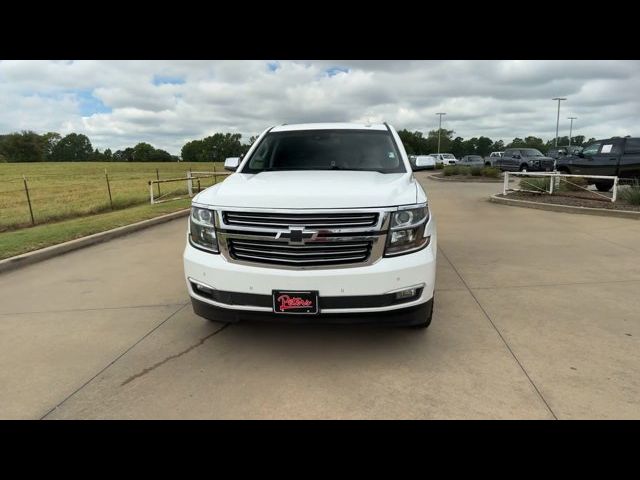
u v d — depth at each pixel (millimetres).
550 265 6145
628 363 3367
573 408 2803
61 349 3787
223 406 2900
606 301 4707
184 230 9719
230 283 3312
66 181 37188
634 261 6277
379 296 3197
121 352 3707
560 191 14117
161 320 4395
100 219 11133
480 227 9297
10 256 6781
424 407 2852
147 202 16922
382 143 4855
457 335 3902
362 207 3188
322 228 3162
